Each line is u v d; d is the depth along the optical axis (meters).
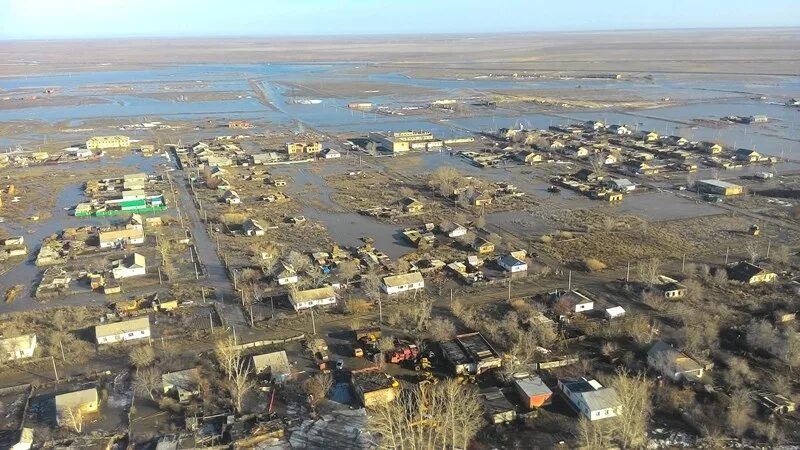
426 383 51.97
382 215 99.88
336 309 66.69
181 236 90.81
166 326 63.66
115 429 47.56
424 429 46.34
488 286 72.06
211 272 77.44
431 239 86.38
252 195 114.38
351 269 75.62
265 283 73.31
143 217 100.81
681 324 62.00
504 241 86.62
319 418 48.38
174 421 48.38
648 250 82.25
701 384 51.00
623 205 103.44
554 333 59.44
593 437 44.59
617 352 56.66
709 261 78.19
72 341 60.72
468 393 49.09
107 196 113.69
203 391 51.34
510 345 58.31
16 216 102.88
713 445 44.34
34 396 52.19
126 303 67.81
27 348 57.84
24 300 70.62
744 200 104.62
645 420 46.44
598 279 73.44
